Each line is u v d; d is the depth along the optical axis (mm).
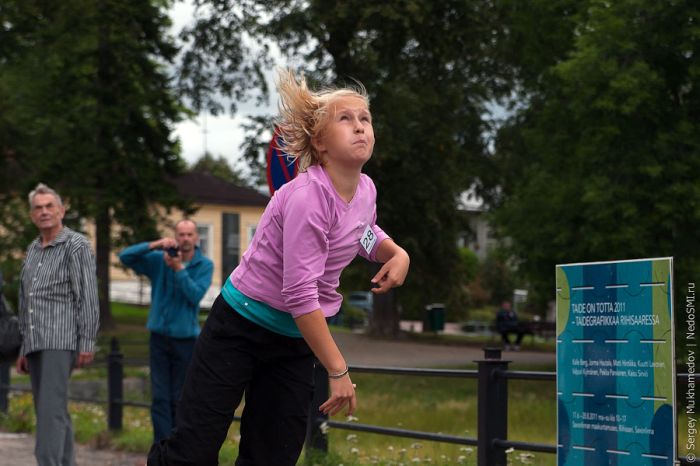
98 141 43062
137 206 43469
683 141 28125
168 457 4859
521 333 47594
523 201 33344
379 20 36750
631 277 5426
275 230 4664
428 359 38156
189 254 11320
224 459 10953
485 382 8070
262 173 40688
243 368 4824
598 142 28781
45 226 8859
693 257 28094
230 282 4863
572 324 5742
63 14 38688
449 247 48969
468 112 44875
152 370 11125
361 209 4703
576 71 28000
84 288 8805
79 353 8758
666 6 27703
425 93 39750
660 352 5277
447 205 44000
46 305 8750
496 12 38406
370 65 38031
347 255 4723
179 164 45125
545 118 32281
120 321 54031
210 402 4801
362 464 10312
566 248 31609
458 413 20844
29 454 11969
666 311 5254
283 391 4914
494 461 8039
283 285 4566
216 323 4844
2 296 9078
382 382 30234
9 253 40281
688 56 28625
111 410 13836
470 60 41594
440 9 38125
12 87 39062
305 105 4582
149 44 43781
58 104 41469
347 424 9828
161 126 44250
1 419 15445
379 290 4711
